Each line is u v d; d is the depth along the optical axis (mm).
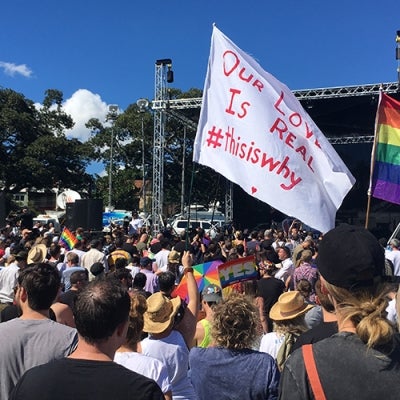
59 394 1789
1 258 10359
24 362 2697
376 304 1609
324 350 1577
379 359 1525
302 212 5754
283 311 3828
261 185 5855
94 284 2043
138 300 3080
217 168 6062
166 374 2832
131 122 36469
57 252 9031
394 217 25141
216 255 9359
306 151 5883
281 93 5973
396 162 6762
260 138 5918
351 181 5852
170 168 34500
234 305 2893
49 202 44219
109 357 1976
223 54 6227
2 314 4156
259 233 14625
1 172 34750
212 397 2775
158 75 20250
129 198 40594
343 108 21422
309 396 1540
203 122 6230
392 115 6797
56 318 4496
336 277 1669
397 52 16328
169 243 11555
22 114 35719
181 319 3943
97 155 38344
